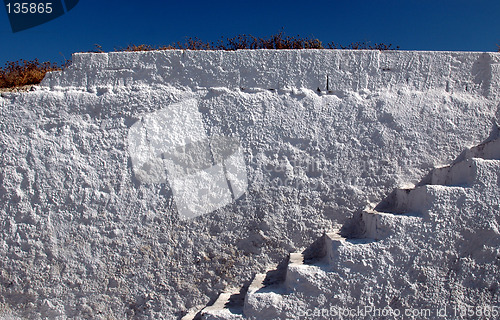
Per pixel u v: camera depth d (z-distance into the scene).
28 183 3.98
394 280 3.35
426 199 3.37
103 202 3.95
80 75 4.11
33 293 3.95
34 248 3.96
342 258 3.36
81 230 3.95
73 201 3.96
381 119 3.95
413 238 3.35
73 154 4.00
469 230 3.33
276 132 3.96
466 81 4.01
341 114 3.97
